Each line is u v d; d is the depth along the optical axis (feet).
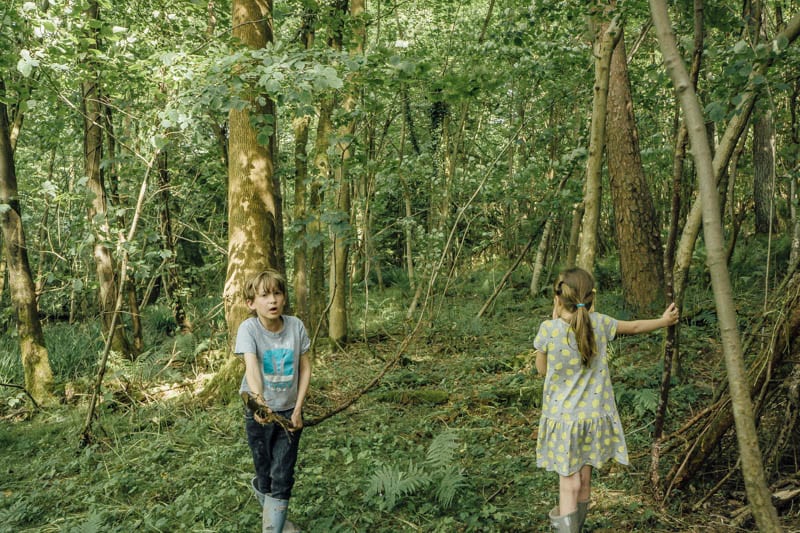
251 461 15.05
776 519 6.72
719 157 11.75
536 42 23.40
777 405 12.35
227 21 26.45
